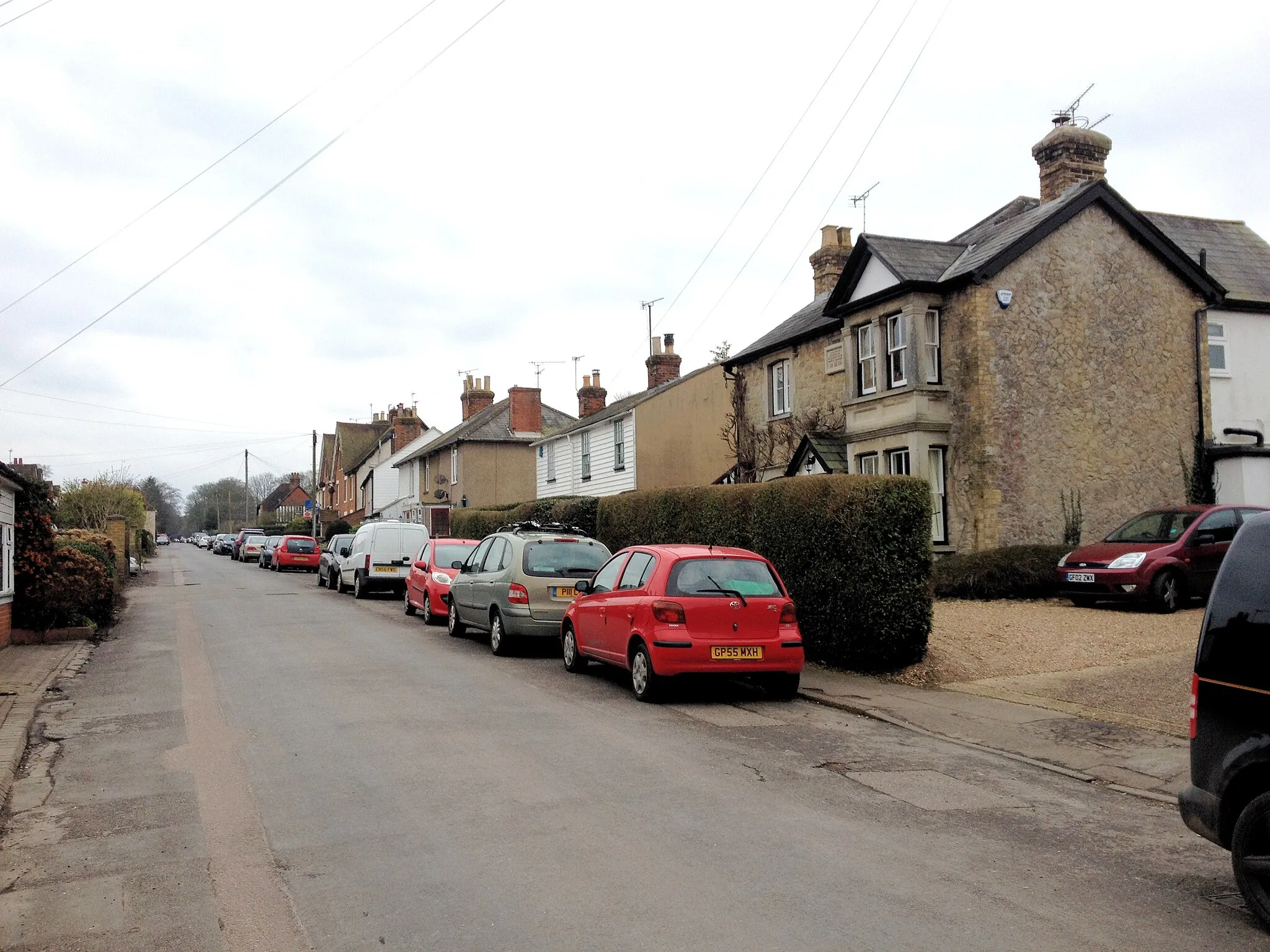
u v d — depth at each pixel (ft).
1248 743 15.49
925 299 67.92
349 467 229.86
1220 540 51.83
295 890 16.80
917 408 66.85
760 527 46.83
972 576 57.11
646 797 22.39
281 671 41.47
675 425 105.70
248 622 62.39
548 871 17.53
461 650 48.75
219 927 15.37
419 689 36.86
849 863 18.07
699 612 34.24
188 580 118.93
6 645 50.03
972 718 31.50
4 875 17.88
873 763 26.25
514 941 14.61
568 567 46.50
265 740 28.35
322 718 31.30
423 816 20.92
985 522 64.54
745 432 92.94
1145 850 19.16
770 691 36.81
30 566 52.70
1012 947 14.46
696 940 14.61
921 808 21.99
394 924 15.31
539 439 133.59
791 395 85.87
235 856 18.60
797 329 84.94
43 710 33.91
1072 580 52.26
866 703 34.19
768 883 16.94
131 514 154.71
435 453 157.38
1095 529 67.15
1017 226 70.38
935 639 43.21
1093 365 68.23
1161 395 70.23
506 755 26.40
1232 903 16.38
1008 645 42.42
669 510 56.59
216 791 23.08
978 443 65.05
